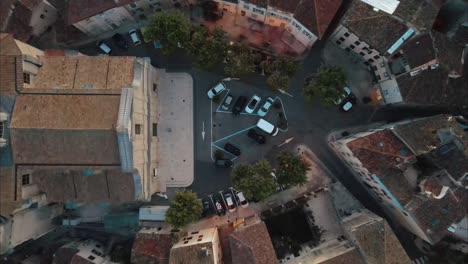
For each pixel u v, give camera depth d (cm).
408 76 5506
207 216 6388
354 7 5366
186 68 6494
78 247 6106
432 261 6156
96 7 5631
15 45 5047
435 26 6150
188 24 5812
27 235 5575
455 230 5816
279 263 6144
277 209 6369
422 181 5425
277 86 5869
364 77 6391
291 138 6462
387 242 5341
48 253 6334
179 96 6475
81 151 4997
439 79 5500
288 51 6281
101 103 4931
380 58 5766
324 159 6462
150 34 5738
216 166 6469
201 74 6475
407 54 5375
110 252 6300
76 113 4881
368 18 5303
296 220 6500
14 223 5231
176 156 6475
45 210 6003
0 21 5684
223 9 6225
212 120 6475
